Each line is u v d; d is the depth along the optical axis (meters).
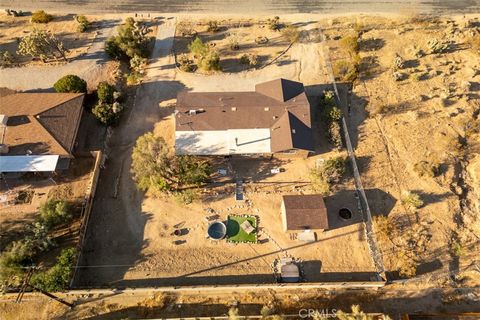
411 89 64.88
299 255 48.34
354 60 68.12
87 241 48.62
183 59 68.00
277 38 72.50
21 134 52.66
